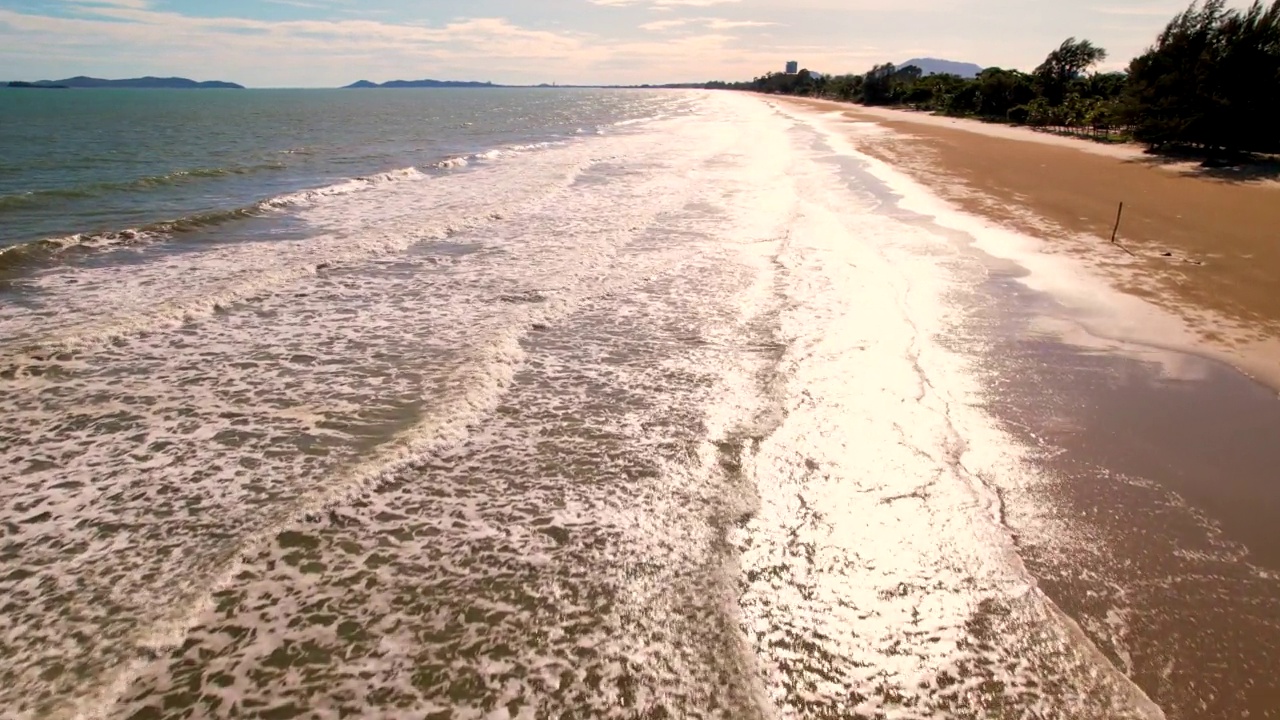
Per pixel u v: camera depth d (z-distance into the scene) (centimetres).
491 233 1305
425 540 475
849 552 455
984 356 739
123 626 403
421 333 822
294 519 493
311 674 374
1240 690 353
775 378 698
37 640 392
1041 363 722
